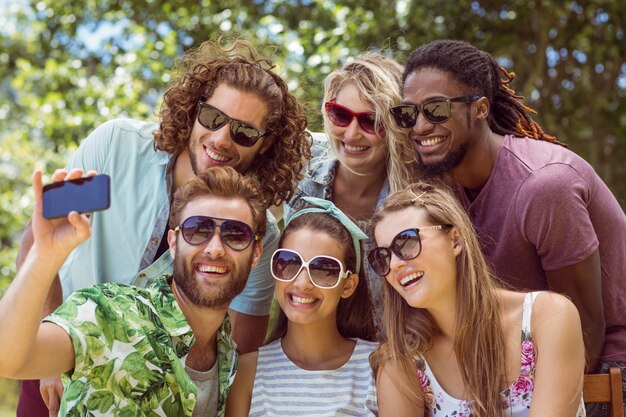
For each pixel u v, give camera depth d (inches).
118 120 144.6
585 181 132.3
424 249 126.6
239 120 134.6
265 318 156.6
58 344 104.0
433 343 131.6
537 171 131.0
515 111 145.1
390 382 129.5
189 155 139.7
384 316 134.2
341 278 133.9
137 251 139.8
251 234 122.8
